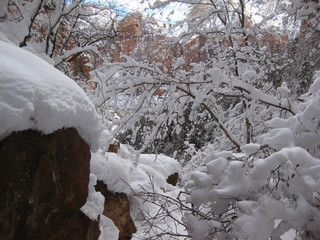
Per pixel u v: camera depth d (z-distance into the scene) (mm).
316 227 2672
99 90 5258
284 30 6551
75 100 2543
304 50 5562
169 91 5531
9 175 2004
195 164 8695
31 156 2129
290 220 2643
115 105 5289
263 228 2494
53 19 5441
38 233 2301
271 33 6879
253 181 2760
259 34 6988
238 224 2510
